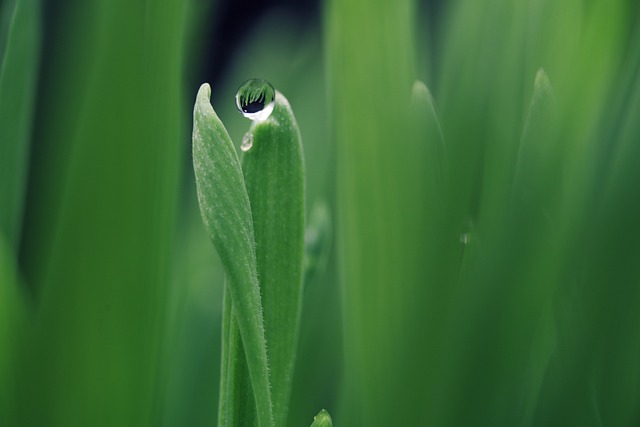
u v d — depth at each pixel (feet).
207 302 0.58
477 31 0.44
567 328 0.41
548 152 0.40
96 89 0.44
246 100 0.40
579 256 0.41
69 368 0.44
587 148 0.41
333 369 0.51
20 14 0.46
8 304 0.44
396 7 0.45
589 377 0.41
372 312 0.44
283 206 0.38
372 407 0.43
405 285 0.43
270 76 0.89
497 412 0.41
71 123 0.48
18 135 0.46
